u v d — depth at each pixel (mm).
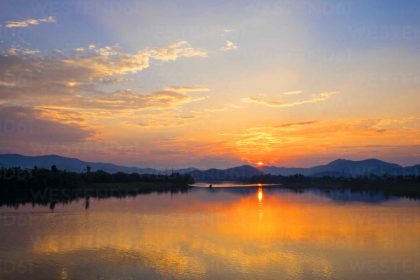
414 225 47438
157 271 26312
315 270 26953
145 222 49906
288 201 91750
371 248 33844
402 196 109562
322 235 40156
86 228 44250
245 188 184625
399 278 25281
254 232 41906
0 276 25078
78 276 25156
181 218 54594
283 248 33688
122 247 33750
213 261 29062
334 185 198125
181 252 31875
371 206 75812
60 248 33250
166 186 189500
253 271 26469
